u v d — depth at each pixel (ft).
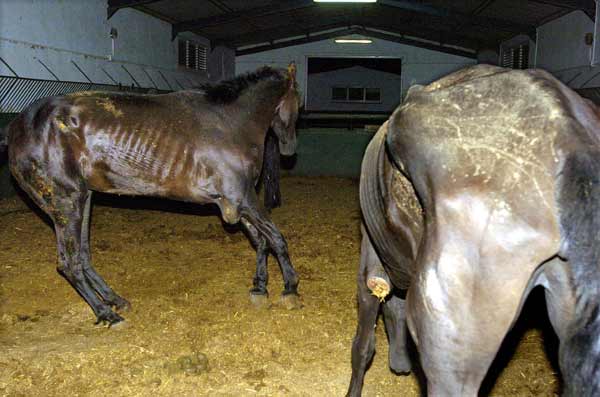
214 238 23.15
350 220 27.04
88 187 14.74
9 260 19.47
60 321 14.67
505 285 5.11
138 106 14.73
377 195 7.25
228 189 15.11
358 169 41.04
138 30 42.16
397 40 67.26
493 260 5.13
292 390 11.25
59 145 14.01
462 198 5.28
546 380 11.54
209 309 15.55
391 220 6.84
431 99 5.84
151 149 14.61
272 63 69.26
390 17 59.62
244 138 15.46
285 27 62.59
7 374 11.68
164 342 13.42
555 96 5.25
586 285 4.84
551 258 5.06
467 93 5.66
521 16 45.39
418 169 5.74
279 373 11.94
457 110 5.61
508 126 5.31
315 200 31.96
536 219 5.01
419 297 5.53
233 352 12.89
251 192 15.56
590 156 4.90
